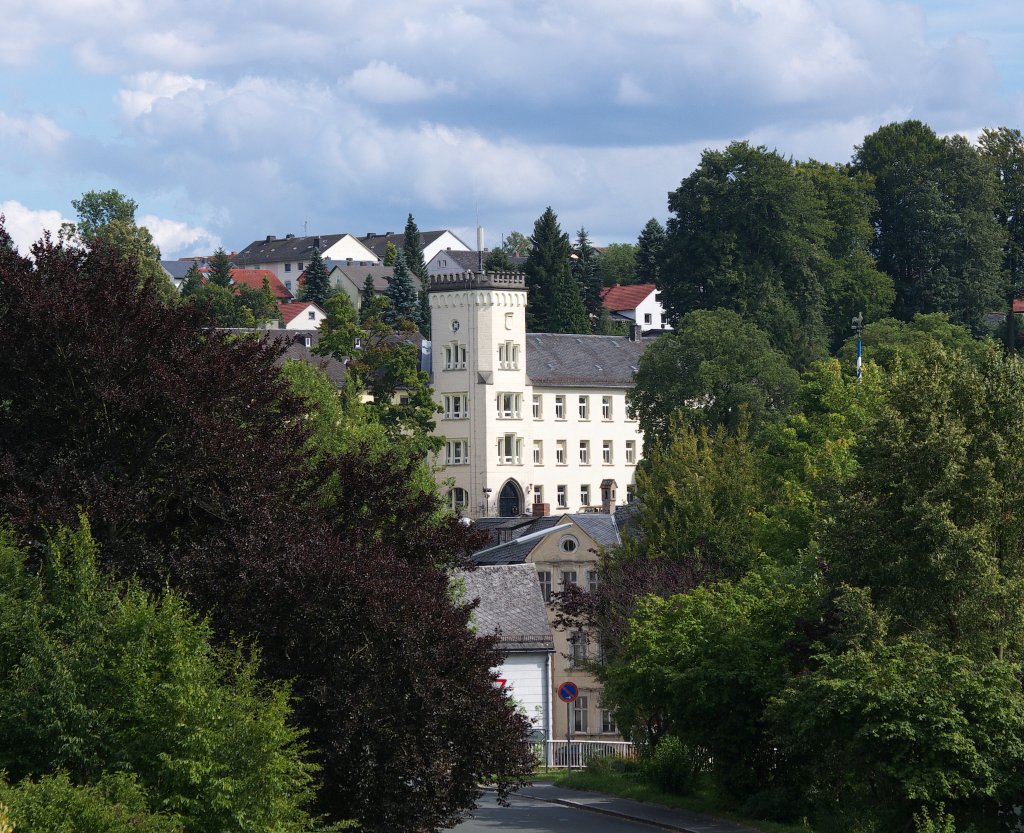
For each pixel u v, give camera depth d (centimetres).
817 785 6134
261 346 4719
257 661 3688
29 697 3306
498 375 19150
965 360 6009
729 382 13950
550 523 12431
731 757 6359
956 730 4959
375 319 15675
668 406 14088
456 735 4153
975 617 5372
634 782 7425
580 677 10669
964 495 5503
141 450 4284
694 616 6556
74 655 3375
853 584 5691
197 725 3344
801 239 18375
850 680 5138
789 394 13950
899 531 5584
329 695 3941
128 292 4431
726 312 14412
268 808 3403
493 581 10138
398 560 4334
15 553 3653
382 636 4003
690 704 6272
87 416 4269
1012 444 5634
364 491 4622
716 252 18262
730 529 9469
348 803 4056
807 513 8444
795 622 5903
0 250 4400
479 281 19050
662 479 9938
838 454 9000
